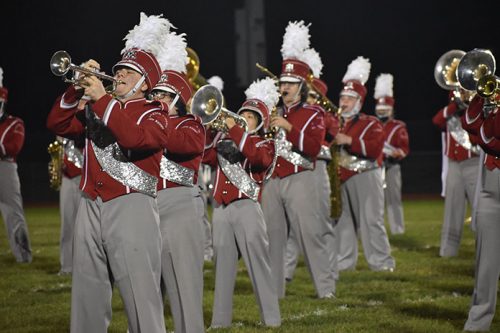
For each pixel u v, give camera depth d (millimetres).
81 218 8719
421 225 27875
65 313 13320
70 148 17375
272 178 13648
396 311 13117
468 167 19172
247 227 11617
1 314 13250
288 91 14039
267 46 51156
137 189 8586
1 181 19234
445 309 13211
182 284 10070
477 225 11148
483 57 10859
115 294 14961
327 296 14281
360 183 17875
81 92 8781
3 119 19094
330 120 14914
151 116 8664
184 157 10133
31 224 30375
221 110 11359
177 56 10461
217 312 11922
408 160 45219
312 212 13766
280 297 14156
